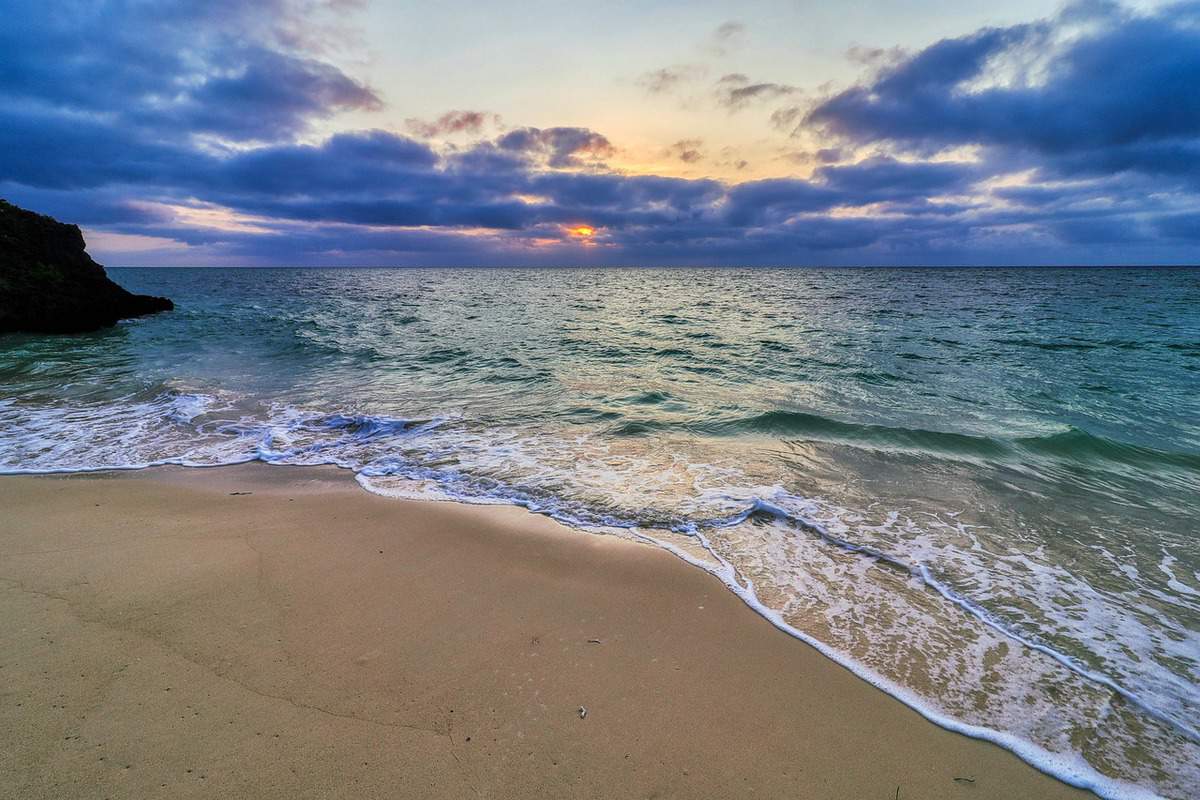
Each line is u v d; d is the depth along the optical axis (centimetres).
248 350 1568
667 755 263
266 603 379
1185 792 256
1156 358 1504
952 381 1201
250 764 247
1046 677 328
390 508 551
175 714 274
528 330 2105
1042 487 622
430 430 818
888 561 457
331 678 306
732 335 1984
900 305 3472
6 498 562
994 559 464
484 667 320
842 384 1166
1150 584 430
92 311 2159
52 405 937
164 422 845
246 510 541
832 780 254
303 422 852
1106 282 6906
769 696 306
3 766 241
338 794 234
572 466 675
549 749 264
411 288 5962
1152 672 333
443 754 257
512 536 493
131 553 447
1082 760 271
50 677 297
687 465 680
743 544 483
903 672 329
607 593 404
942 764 266
